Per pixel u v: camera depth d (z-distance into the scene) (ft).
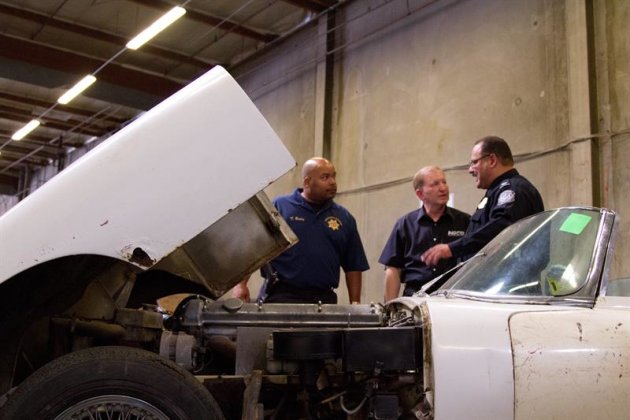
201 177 7.02
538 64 19.81
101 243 6.86
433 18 24.21
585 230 7.86
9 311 7.60
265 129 7.18
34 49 34.32
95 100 42.22
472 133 21.83
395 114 25.54
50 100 42.50
